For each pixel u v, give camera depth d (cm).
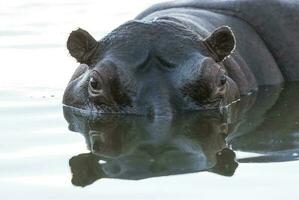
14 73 4366
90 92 3450
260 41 4353
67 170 2612
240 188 2367
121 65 3388
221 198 2266
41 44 5066
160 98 3316
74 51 3612
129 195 2328
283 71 4369
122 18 5862
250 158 2748
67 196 2341
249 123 3341
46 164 2683
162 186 2409
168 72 3391
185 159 2748
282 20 4409
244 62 4138
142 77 3375
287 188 2353
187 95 3353
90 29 5481
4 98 3838
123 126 3195
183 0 4550
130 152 2847
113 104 3375
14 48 4966
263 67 4256
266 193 2305
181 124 3198
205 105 3375
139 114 3316
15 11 6272
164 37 3503
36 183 2473
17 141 2997
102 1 6612
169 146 2922
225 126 3259
